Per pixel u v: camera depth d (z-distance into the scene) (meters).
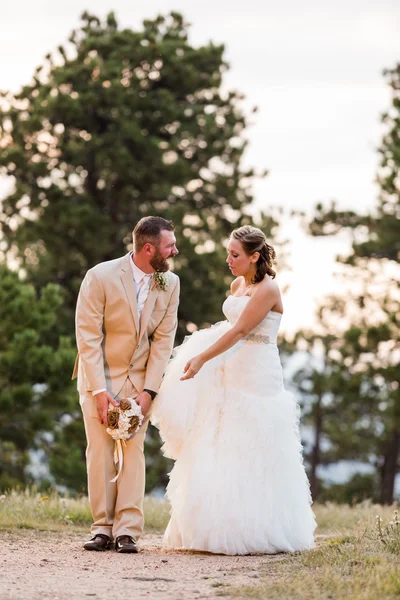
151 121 30.69
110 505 7.73
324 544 7.91
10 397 21.27
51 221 29.47
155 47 29.97
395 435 35.22
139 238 7.70
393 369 30.12
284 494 7.78
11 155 28.77
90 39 29.91
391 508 13.30
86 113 29.83
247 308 7.85
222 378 7.99
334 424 39.59
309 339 35.41
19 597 5.51
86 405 7.76
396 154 29.17
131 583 6.12
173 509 7.96
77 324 7.73
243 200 31.64
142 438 7.78
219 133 30.83
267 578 6.30
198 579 6.32
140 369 7.84
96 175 30.64
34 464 25.58
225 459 7.74
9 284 23.25
